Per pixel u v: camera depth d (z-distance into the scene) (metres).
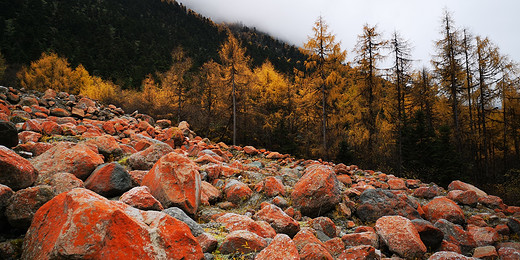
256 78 32.22
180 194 5.41
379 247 5.32
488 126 28.53
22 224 3.50
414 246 4.97
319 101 22.70
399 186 10.60
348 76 24.06
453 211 7.13
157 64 76.69
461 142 24.75
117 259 2.61
